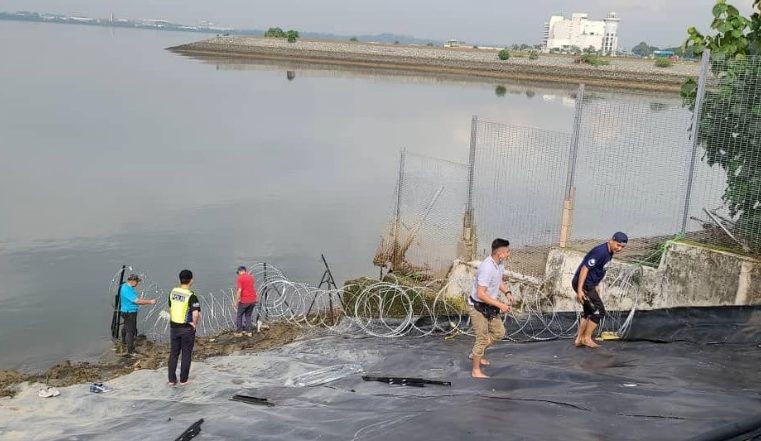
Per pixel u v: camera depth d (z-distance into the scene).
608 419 6.28
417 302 14.95
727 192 11.51
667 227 12.46
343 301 15.66
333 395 8.83
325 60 118.88
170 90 63.94
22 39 142.00
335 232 22.77
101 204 25.30
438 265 16.84
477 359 8.91
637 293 12.11
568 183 13.34
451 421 6.43
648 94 71.94
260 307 15.23
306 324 14.86
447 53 118.62
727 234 11.51
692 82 12.09
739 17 11.57
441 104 59.44
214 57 118.06
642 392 7.19
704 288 11.31
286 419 7.84
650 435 5.71
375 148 38.44
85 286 17.38
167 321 15.61
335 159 35.28
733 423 5.46
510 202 14.93
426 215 17.42
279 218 24.27
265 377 11.18
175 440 7.55
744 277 10.80
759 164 11.01
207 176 30.58
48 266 18.69
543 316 12.05
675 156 12.16
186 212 24.66
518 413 6.69
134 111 49.81
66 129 41.22
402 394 8.54
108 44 147.38
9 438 9.11
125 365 13.20
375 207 26.00
